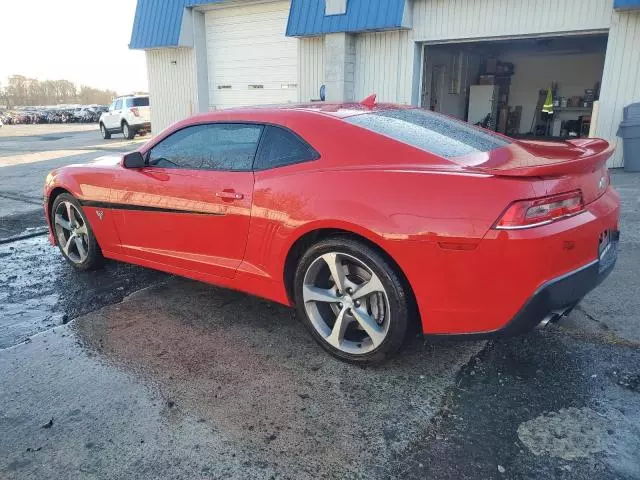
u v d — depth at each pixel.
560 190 2.44
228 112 3.47
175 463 2.20
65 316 3.69
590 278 2.61
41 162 13.06
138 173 3.82
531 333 3.27
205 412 2.54
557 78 19.03
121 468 2.17
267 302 3.88
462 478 2.09
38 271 4.67
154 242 3.81
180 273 3.74
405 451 2.25
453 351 3.09
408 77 11.63
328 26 11.73
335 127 2.98
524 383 2.74
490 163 2.68
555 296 2.44
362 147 2.85
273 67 13.78
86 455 2.25
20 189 8.95
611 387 2.69
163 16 14.77
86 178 4.21
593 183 2.74
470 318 2.53
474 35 10.71
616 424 2.40
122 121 22.08
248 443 2.32
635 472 2.10
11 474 2.14
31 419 2.50
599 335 3.23
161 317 3.64
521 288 2.39
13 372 2.92
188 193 3.46
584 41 16.44
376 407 2.57
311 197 2.86
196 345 3.23
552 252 2.37
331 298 2.95
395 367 2.93
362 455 2.23
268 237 3.08
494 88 18.31
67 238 4.73
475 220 2.39
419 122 3.32
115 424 2.45
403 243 2.55
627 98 9.30
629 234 5.27
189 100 15.49
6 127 40.38
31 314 3.72
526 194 2.35
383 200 2.62
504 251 2.35
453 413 2.51
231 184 3.25
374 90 12.16
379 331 2.80
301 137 3.04
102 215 4.14
